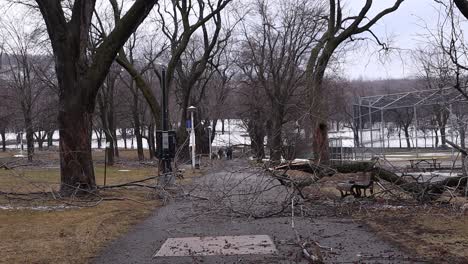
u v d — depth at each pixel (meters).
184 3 28.52
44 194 15.73
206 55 36.06
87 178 16.02
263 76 42.19
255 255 7.70
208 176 16.66
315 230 9.72
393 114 45.59
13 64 58.19
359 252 7.66
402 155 35.34
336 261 7.12
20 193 15.27
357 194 13.27
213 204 12.16
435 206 12.09
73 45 15.95
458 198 13.14
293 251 7.95
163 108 21.80
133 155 75.88
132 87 53.84
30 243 9.00
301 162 13.69
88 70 16.23
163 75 21.91
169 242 8.91
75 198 15.17
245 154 16.78
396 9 24.03
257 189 13.38
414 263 6.92
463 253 7.37
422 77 40.12
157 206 14.15
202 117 58.50
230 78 59.03
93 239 9.32
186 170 29.06
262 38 49.22
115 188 18.20
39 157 41.34
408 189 12.98
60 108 16.02
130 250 8.34
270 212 11.77
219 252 7.96
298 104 38.34
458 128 22.94
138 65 58.53
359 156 33.06
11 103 52.06
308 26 41.81
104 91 45.47
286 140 19.09
